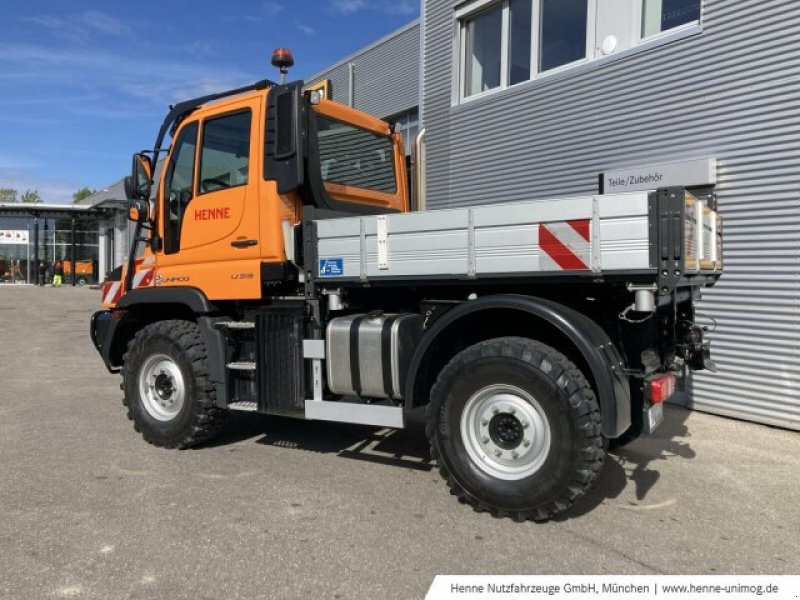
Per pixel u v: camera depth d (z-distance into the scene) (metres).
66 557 3.33
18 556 3.34
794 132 5.99
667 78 6.98
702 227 4.14
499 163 8.99
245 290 5.08
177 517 3.87
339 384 4.62
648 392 3.89
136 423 5.52
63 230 42.78
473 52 9.70
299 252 4.82
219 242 5.27
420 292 4.57
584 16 8.01
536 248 3.76
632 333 4.10
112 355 6.04
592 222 3.59
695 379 6.89
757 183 6.28
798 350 6.05
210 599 2.93
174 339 5.24
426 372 4.25
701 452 5.37
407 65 12.20
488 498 3.86
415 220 4.17
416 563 3.29
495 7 9.23
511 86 8.89
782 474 4.80
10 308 22.16
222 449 5.39
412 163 6.63
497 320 4.26
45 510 3.96
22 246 43.06
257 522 3.80
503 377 3.81
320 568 3.23
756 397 6.37
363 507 4.05
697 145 6.74
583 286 3.92
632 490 4.43
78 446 5.42
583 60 7.89
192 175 5.48
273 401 4.88
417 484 4.51
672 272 3.40
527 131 8.58
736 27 6.37
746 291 6.39
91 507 4.02
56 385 8.38
